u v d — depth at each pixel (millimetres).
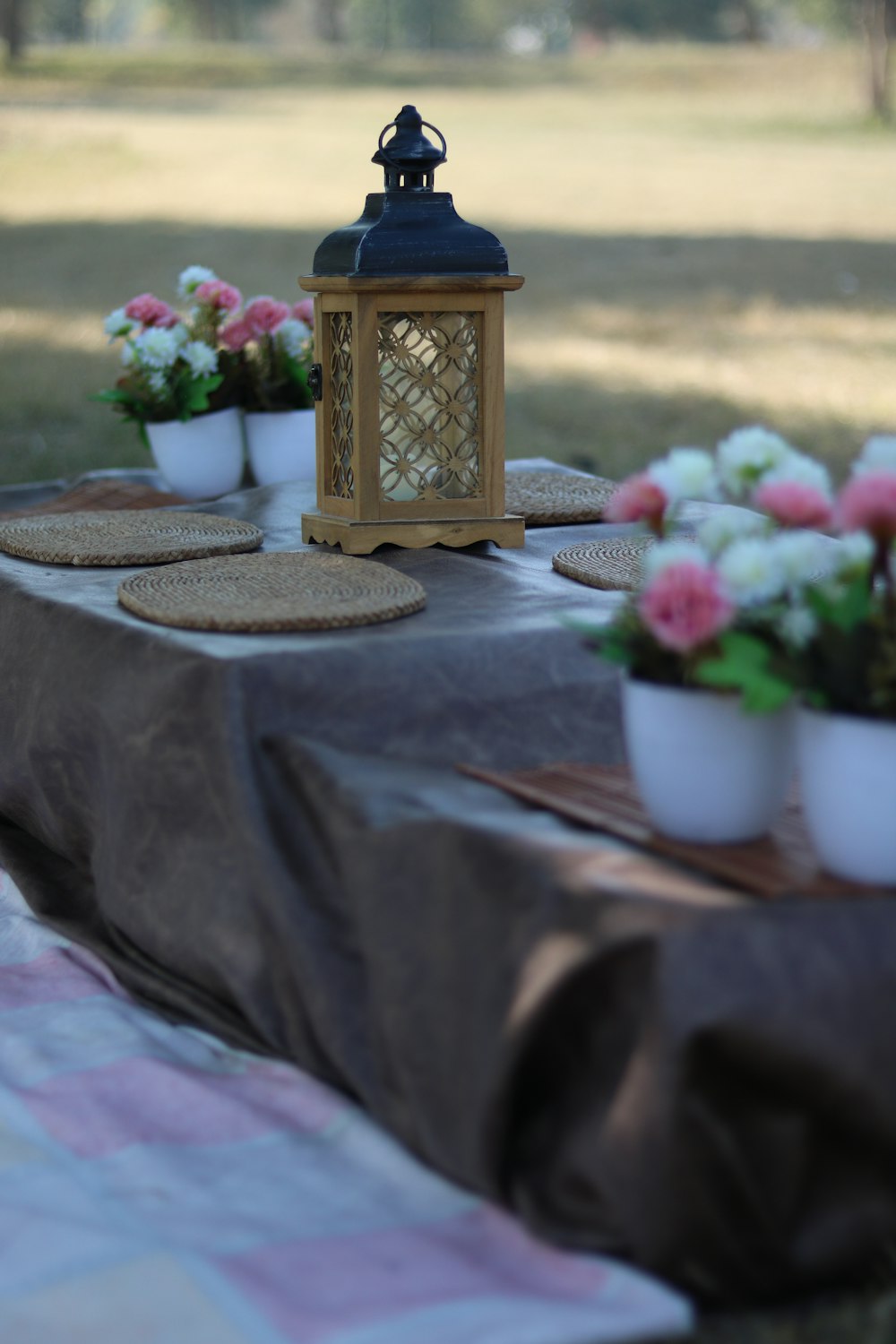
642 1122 1379
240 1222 1531
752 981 1373
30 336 8539
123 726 1953
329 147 20094
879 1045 1416
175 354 3270
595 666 1954
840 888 1459
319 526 2457
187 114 24281
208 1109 1758
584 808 1672
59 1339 1357
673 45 48438
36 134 19750
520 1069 1472
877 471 1494
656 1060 1366
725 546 1621
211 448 3293
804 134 23922
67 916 2256
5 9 31828
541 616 2043
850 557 1549
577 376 8039
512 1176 1511
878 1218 1450
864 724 1427
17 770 2244
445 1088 1549
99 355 8094
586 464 5082
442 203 2312
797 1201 1435
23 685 2213
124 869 1984
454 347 2363
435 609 2080
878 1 25844
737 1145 1402
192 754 1854
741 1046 1372
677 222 14414
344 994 1715
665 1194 1381
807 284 11039
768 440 1622
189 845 1893
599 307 10281
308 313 3416
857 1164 1453
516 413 7105
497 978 1488
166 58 33250
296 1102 1749
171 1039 1945
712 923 1385
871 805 1436
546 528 2707
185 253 11602
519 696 1913
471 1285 1418
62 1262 1457
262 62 33344
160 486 3582
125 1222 1541
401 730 1864
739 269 11727
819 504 1538
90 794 2117
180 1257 1460
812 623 1480
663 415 7070
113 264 11102
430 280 2270
